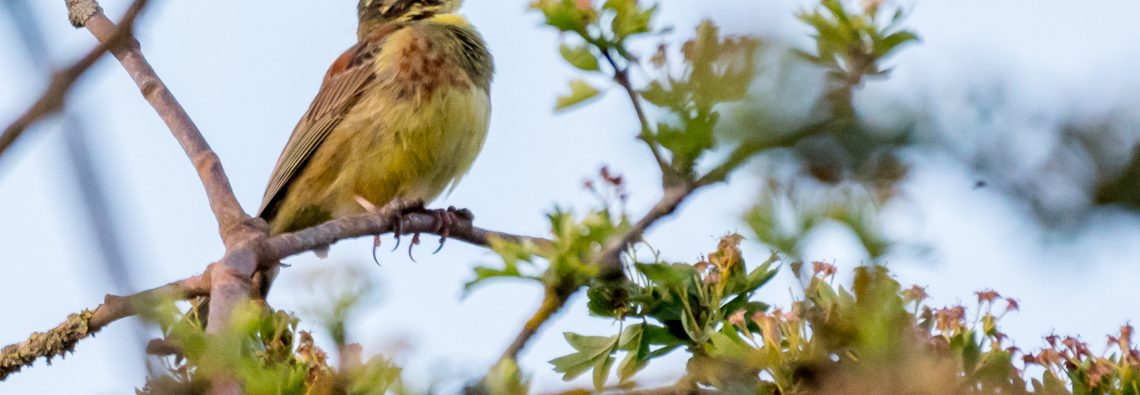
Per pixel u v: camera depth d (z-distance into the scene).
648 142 6.25
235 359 5.52
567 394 6.66
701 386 6.85
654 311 7.45
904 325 5.70
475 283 6.43
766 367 6.40
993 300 6.65
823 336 6.12
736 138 4.43
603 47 7.11
